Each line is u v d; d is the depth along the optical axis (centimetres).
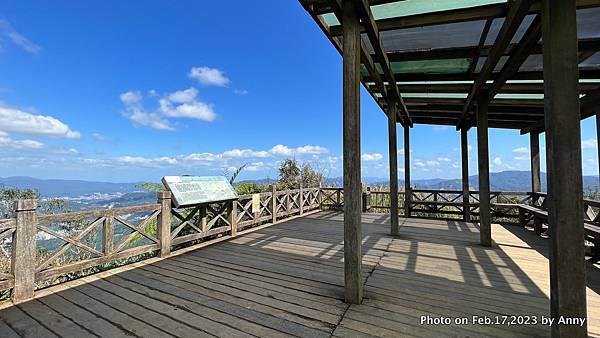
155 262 366
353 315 223
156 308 237
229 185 530
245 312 229
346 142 246
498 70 405
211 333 200
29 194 630
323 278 305
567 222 166
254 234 537
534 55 344
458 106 616
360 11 248
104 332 203
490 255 391
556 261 169
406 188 730
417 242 466
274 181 1128
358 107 246
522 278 303
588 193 590
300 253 407
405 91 515
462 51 360
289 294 263
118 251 347
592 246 398
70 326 211
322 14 282
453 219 696
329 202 930
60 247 294
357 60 246
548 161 174
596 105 408
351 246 244
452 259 373
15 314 229
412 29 316
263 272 326
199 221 467
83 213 316
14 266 254
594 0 222
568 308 166
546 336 194
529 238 495
